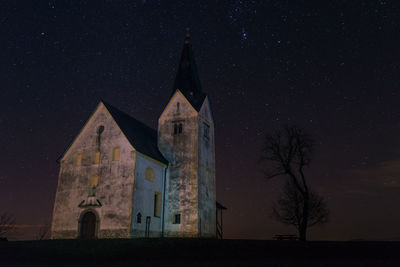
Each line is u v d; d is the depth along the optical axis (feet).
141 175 109.81
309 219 146.72
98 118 118.21
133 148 108.37
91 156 114.11
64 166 117.29
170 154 129.90
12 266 62.18
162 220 120.06
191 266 58.95
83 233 106.32
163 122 135.85
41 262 66.59
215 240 94.48
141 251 77.36
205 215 124.88
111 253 75.41
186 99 135.13
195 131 129.59
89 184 110.83
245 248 83.05
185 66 148.46
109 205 105.09
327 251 81.76
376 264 59.88
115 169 108.68
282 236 118.93
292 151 125.90
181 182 124.16
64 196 113.19
